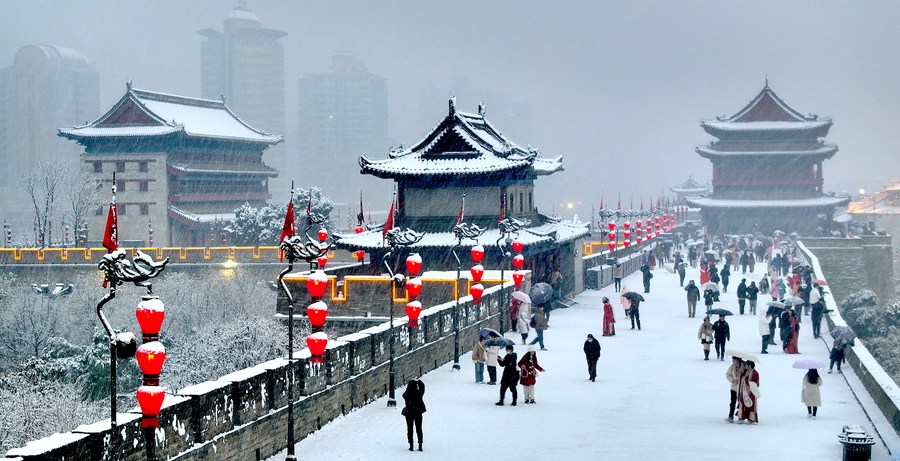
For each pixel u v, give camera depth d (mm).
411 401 29781
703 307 70125
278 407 29656
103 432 21234
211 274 115125
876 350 104938
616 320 63312
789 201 173125
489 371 41344
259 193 170375
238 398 27188
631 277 97938
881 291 141375
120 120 150500
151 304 19953
